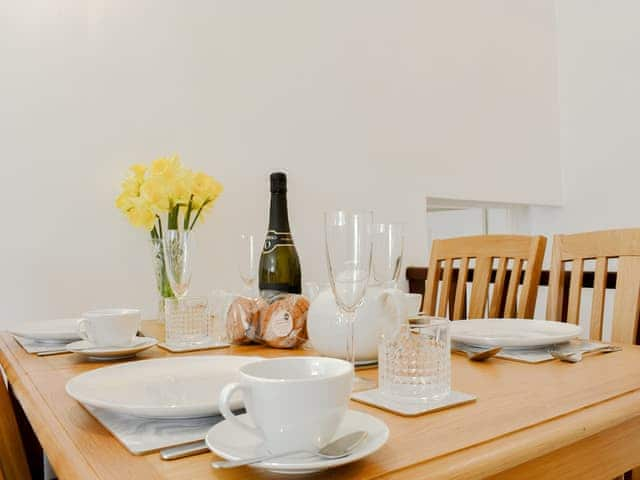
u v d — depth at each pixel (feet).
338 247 2.50
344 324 2.79
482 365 2.77
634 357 2.93
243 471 1.45
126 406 1.75
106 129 5.86
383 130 7.96
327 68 7.41
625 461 2.10
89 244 5.73
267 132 6.86
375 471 1.43
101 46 5.87
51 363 3.11
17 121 5.44
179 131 6.26
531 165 10.08
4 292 5.33
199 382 2.34
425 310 5.63
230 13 6.66
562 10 10.73
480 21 9.36
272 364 1.64
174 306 3.79
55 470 1.65
